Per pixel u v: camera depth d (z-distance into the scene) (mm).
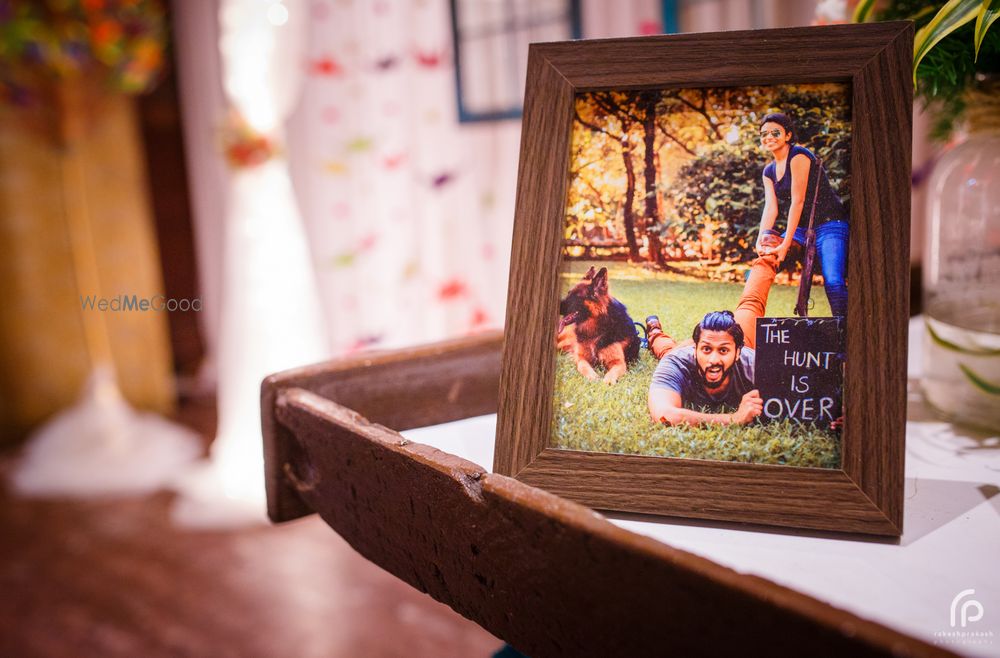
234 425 2902
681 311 523
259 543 2604
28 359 3580
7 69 3029
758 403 507
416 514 515
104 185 3609
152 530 2729
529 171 536
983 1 527
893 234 479
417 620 2139
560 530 419
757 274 512
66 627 2191
